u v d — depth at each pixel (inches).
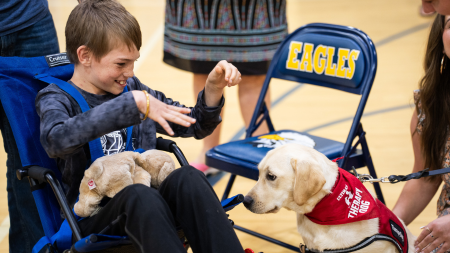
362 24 297.1
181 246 50.9
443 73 71.3
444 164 74.9
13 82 67.2
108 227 52.0
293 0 399.5
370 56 86.0
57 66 71.7
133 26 62.3
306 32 95.1
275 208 66.9
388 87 189.8
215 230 53.0
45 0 83.0
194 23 115.5
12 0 75.2
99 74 63.0
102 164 58.0
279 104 180.1
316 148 84.7
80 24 61.6
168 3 119.7
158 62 235.6
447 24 65.0
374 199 66.2
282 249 94.0
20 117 66.1
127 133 67.8
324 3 378.0
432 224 66.9
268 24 114.2
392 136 143.9
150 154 63.1
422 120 77.0
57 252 58.0
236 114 170.7
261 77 122.6
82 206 58.0
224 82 68.3
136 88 73.3
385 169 122.3
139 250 51.2
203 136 73.8
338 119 160.9
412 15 316.2
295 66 95.5
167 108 56.9
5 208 110.3
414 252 69.5
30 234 78.4
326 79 92.0
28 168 62.4
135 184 54.2
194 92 126.9
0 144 150.6
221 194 115.7
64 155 57.9
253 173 79.0
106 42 60.5
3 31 74.1
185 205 55.5
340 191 63.4
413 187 81.2
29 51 79.4
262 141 88.4
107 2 63.5
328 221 63.4
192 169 57.4
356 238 63.2
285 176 65.5
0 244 96.1
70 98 64.0
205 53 117.2
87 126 55.1
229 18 113.3
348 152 82.3
